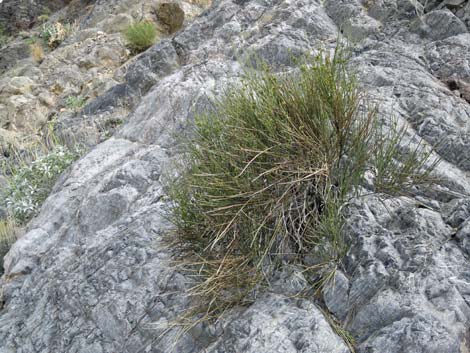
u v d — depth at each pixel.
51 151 6.99
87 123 7.37
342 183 3.31
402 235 3.11
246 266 3.16
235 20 6.44
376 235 3.12
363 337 2.76
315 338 2.73
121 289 3.55
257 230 2.99
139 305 3.40
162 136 5.24
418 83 4.38
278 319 2.88
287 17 6.09
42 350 3.57
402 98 4.27
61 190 5.12
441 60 4.75
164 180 4.54
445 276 2.82
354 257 3.05
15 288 4.43
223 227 3.22
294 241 3.25
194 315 3.14
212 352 2.90
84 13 15.27
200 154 3.55
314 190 3.30
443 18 5.08
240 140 3.35
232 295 3.11
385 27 5.45
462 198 3.36
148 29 10.85
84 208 4.64
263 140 3.38
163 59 7.20
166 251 3.63
